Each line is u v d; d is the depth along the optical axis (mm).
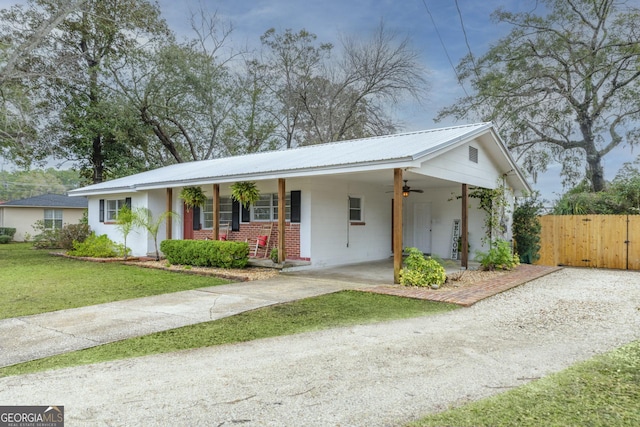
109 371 4156
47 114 22031
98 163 24672
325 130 28453
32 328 5805
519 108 21609
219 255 11625
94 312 6785
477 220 13906
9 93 17703
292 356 4574
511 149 22391
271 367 4230
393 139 12695
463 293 8172
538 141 21859
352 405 3334
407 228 15609
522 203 14859
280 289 8797
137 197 16125
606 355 4578
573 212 15539
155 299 7859
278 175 10625
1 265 13797
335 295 8148
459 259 14070
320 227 12289
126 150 25219
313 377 3945
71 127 23266
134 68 24422
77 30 22797
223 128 29062
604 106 20156
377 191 14797
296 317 6426
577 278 10828
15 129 18875
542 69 21219
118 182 18000
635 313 6719
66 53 21656
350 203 13633
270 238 12977
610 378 3889
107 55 23516
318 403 3375
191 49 26344
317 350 4777
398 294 8078
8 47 17562
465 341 5125
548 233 14430
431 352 4688
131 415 3186
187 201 14578
